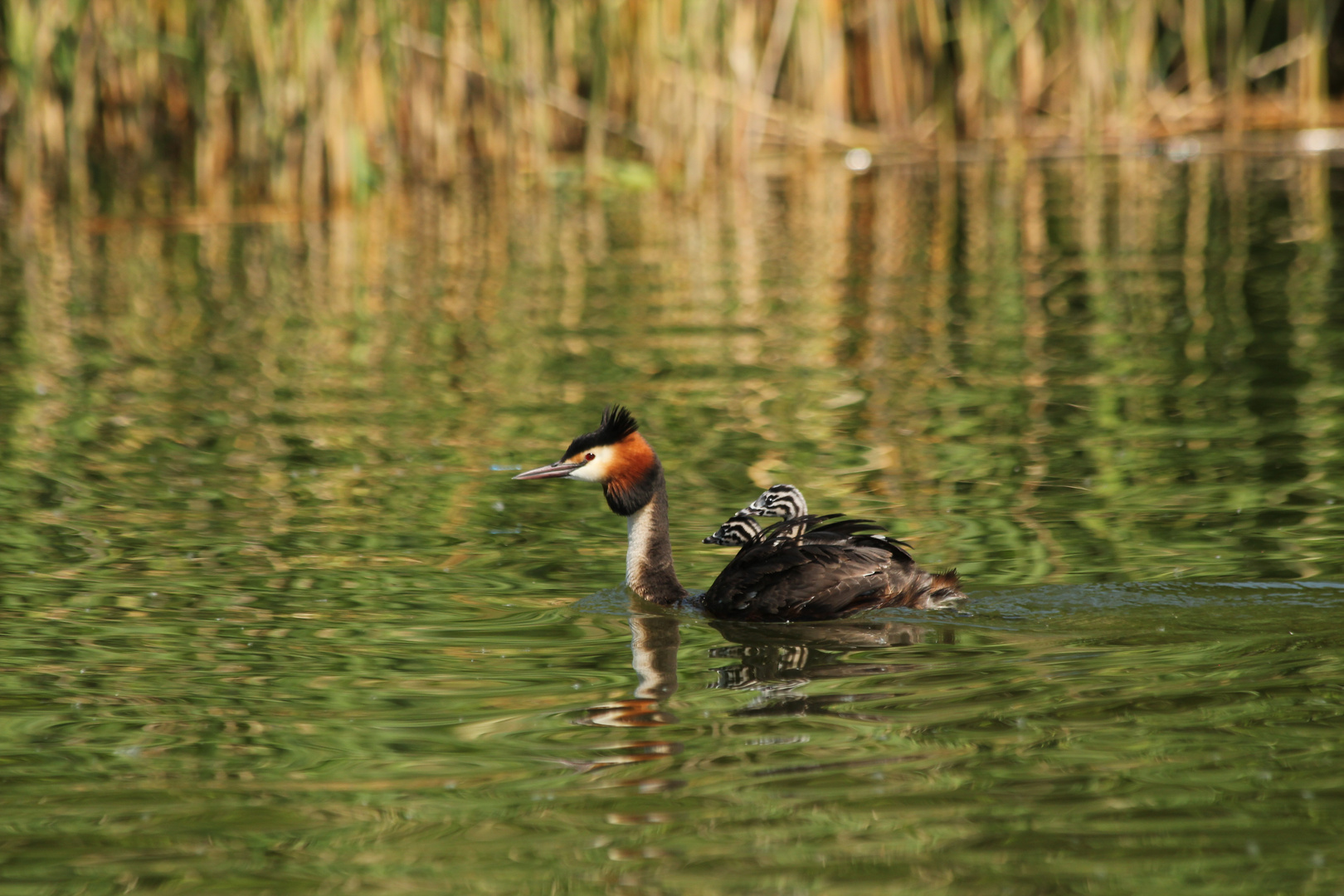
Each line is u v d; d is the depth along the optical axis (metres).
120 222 28.95
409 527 12.33
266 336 20.12
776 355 18.45
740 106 33.62
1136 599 9.99
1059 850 6.60
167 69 32.66
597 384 17.25
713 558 11.56
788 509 10.93
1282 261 23.02
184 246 26.83
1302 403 15.38
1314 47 35.84
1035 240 25.88
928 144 35.75
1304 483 12.69
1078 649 9.12
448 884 6.47
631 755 7.75
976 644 9.33
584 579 11.06
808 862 6.55
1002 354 18.17
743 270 24.20
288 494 13.27
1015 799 7.09
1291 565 10.59
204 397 17.00
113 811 7.23
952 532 11.76
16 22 27.61
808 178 33.16
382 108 31.33
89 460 14.48
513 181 32.72
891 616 9.89
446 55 31.97
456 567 11.31
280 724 8.28
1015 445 14.34
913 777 7.36
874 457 14.07
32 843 6.92
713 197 31.31
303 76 29.23
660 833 6.86
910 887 6.34
